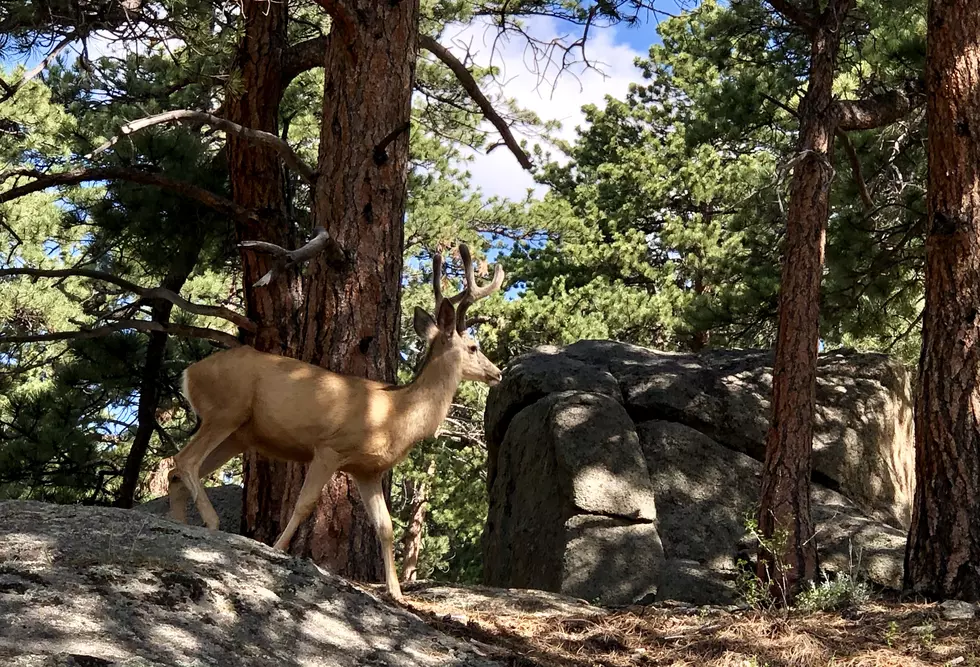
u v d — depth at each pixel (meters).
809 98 10.05
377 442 6.80
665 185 25.55
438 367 7.01
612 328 22.36
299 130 17.20
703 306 14.19
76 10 9.34
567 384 11.92
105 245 13.77
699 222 24.36
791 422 9.02
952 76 8.70
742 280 14.89
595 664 6.54
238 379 6.83
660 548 10.62
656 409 11.79
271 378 6.81
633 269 25.56
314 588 5.75
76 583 4.86
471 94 11.51
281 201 12.33
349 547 8.34
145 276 15.89
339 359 8.52
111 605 4.79
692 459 11.45
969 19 8.73
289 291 12.22
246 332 12.16
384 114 8.94
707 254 23.23
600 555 10.45
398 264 8.92
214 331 11.30
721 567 10.75
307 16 15.46
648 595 10.28
